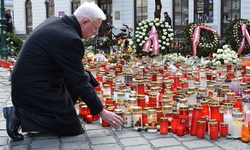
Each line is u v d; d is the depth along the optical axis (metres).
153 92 3.69
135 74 5.12
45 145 2.73
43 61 2.71
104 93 3.91
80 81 2.71
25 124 2.76
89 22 2.82
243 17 15.27
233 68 5.66
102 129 3.16
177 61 7.17
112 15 19.61
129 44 8.87
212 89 3.78
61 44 2.66
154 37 8.59
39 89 2.74
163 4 17.31
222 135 2.84
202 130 2.81
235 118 2.83
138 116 3.10
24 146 2.71
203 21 16.17
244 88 3.87
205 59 7.75
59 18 2.85
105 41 11.60
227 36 9.83
